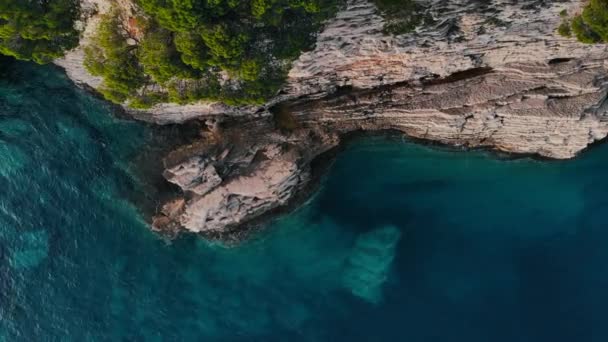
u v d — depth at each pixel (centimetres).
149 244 4306
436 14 2914
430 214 4316
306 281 4272
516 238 4194
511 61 3544
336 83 3725
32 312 4209
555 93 3712
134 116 4088
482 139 4188
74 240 4284
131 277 4275
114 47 2912
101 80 3822
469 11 2917
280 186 4097
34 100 4259
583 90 3653
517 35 3225
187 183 3997
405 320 4041
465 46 3294
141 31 2853
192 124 4050
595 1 2731
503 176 4331
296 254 4347
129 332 4197
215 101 3416
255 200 4153
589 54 3434
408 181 4409
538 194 4269
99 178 4272
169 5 2528
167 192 4225
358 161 4419
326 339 4059
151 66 2938
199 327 4200
